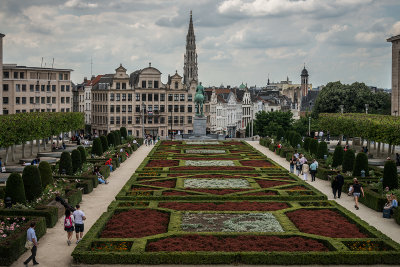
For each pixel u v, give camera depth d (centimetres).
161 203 5169
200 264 3494
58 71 18088
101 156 8931
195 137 13800
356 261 3506
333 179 6044
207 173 7225
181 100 18588
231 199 5431
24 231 3825
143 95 18150
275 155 10231
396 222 4694
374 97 17238
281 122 18088
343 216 4697
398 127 8981
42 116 10494
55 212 4531
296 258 3497
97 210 5153
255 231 4131
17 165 8569
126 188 5888
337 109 17075
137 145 11738
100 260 3481
